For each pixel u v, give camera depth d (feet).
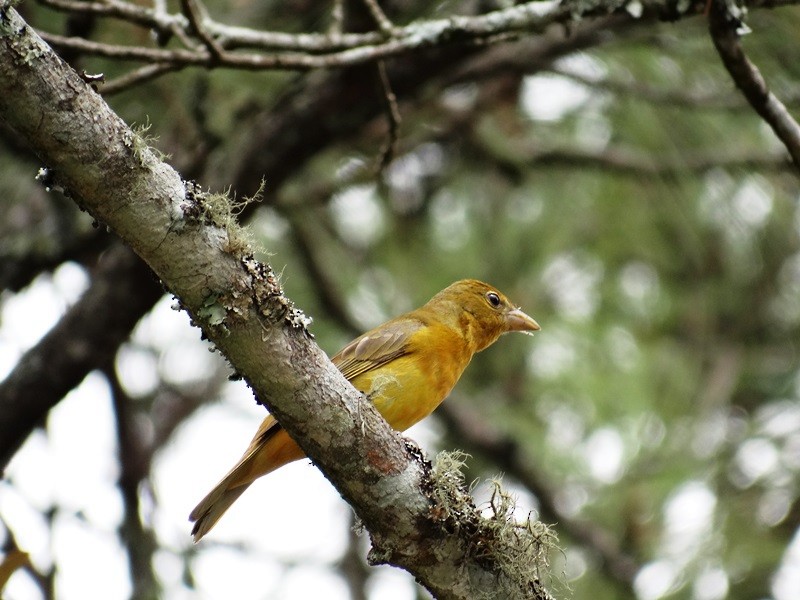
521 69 38.88
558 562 41.81
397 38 28.60
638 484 42.37
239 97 35.47
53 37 26.35
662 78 39.83
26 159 34.27
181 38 27.40
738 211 44.16
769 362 47.01
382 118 41.01
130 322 33.65
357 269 44.62
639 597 40.19
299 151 34.55
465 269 45.60
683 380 44.98
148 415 44.65
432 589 21.44
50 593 31.78
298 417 19.72
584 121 44.70
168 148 35.45
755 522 36.81
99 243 35.78
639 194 44.27
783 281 47.19
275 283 18.94
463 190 46.55
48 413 33.81
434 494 20.74
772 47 34.78
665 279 46.47
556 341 45.44
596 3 28.02
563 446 44.91
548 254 45.19
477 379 46.47
